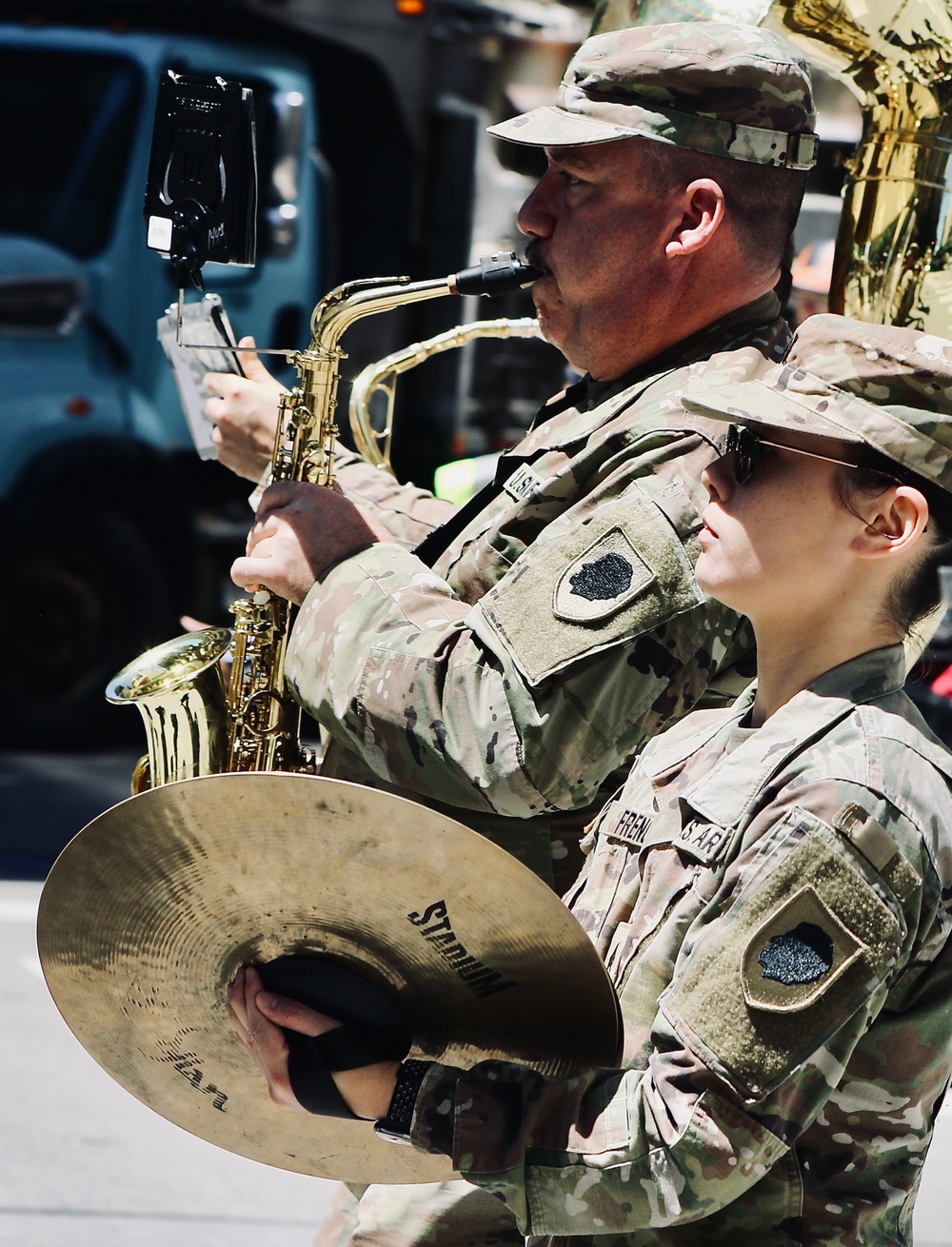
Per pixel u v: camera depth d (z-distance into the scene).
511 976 3.70
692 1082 3.32
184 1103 4.29
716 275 5.02
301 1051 3.79
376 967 3.81
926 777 3.40
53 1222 8.73
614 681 4.43
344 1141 4.17
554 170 5.20
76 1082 10.42
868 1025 3.40
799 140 5.04
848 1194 3.51
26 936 12.55
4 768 17.47
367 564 4.82
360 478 6.47
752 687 4.00
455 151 18.22
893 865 3.30
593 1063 3.71
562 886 4.82
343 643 4.70
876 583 3.59
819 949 3.27
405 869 3.59
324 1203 9.30
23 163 17.39
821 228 10.44
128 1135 9.85
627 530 4.53
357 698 4.61
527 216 5.20
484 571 5.00
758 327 5.11
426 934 3.70
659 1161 3.33
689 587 4.46
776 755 3.48
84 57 17.42
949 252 5.60
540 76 18.39
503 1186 3.52
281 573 4.89
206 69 17.56
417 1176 4.14
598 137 4.87
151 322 17.70
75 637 18.14
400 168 18.17
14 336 17.44
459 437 17.86
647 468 4.64
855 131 11.99
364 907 3.71
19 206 17.41
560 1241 3.72
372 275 18.23
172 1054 4.17
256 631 5.34
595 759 4.46
